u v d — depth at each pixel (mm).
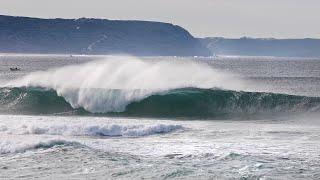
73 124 92312
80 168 61062
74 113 130500
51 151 69750
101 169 60531
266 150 73125
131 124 94750
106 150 72250
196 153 70750
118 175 58000
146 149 74125
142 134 88875
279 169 61062
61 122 100312
